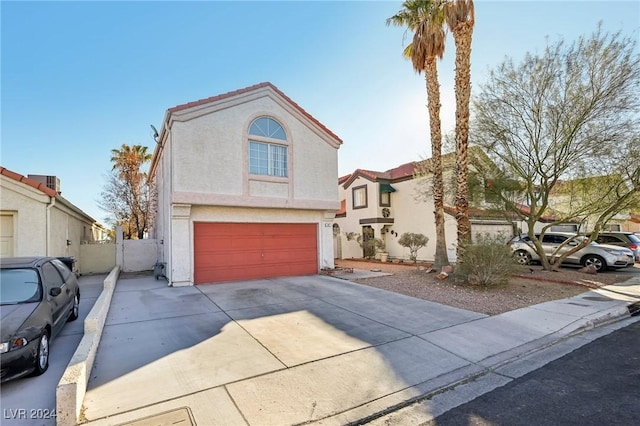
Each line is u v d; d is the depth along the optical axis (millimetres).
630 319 7828
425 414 3678
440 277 11938
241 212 12438
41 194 10617
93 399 3861
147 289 10703
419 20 13750
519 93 12539
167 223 12453
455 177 15266
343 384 4312
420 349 5566
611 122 11320
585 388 4262
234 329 6535
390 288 10727
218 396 3965
